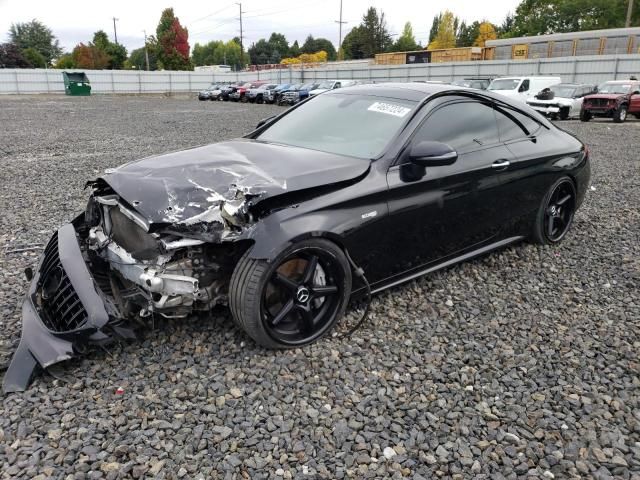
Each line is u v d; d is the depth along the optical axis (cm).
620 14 6438
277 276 303
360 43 11475
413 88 421
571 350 333
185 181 309
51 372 285
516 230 473
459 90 426
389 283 371
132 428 250
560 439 254
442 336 345
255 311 296
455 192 390
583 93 2348
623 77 3428
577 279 443
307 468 231
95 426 251
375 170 348
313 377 294
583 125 1995
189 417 259
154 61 11231
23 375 275
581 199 536
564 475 233
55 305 305
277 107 3216
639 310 388
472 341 339
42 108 2905
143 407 266
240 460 234
